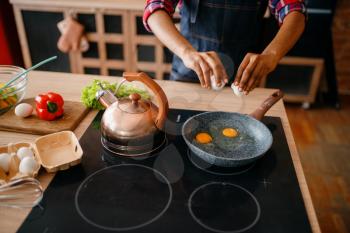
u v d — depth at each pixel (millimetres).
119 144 931
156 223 730
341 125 2707
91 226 721
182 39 1151
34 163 849
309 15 2537
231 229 722
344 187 2018
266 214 764
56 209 763
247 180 866
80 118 1104
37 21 2578
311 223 754
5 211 753
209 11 1443
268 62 1089
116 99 1026
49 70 2789
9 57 2816
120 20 2521
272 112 1180
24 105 1078
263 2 1445
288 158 954
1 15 2635
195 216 751
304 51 2686
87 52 2688
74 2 2443
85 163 912
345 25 2889
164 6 1249
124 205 777
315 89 2826
